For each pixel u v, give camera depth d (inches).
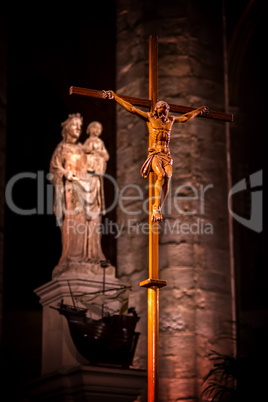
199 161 520.7
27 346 510.9
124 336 434.3
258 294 544.4
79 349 434.0
